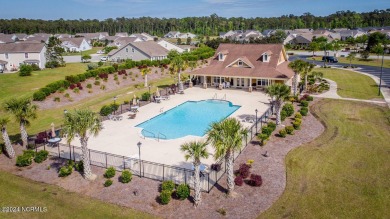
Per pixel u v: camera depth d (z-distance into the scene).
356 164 26.25
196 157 20.05
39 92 44.50
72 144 31.52
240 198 21.47
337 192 22.03
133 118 39.72
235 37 169.88
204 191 22.33
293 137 32.25
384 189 22.33
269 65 55.06
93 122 23.83
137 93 53.47
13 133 35.41
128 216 20.00
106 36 182.88
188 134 34.94
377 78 63.00
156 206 20.94
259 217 19.47
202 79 60.00
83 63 91.12
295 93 47.62
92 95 52.25
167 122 39.25
